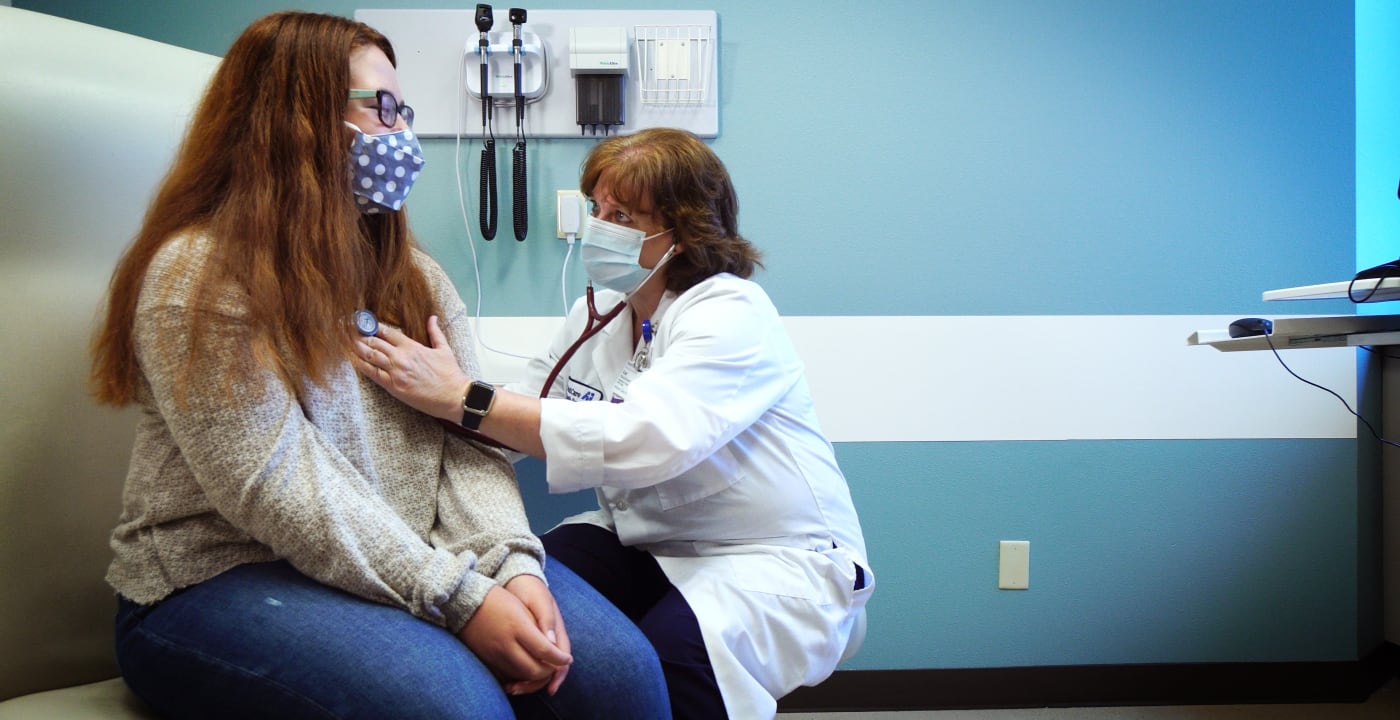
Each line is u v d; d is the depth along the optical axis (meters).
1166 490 2.01
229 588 0.90
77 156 1.12
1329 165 2.03
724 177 1.35
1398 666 2.11
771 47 1.95
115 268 1.01
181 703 0.88
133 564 0.93
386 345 1.04
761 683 1.21
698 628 1.14
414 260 1.17
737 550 1.28
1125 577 2.01
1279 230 2.02
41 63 1.11
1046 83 1.98
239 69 0.99
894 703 1.98
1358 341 1.50
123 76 1.19
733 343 1.22
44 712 0.94
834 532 1.33
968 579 1.99
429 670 0.84
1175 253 2.01
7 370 1.06
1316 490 2.04
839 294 1.96
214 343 0.88
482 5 1.80
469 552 0.96
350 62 1.02
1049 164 1.98
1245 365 2.02
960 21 1.97
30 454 1.07
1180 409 2.01
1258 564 2.03
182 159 1.00
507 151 1.90
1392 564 2.12
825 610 1.24
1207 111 2.01
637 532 1.34
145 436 0.95
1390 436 2.10
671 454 1.13
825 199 1.96
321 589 0.91
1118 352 2.00
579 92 1.86
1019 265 1.98
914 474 1.98
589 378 1.45
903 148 1.96
